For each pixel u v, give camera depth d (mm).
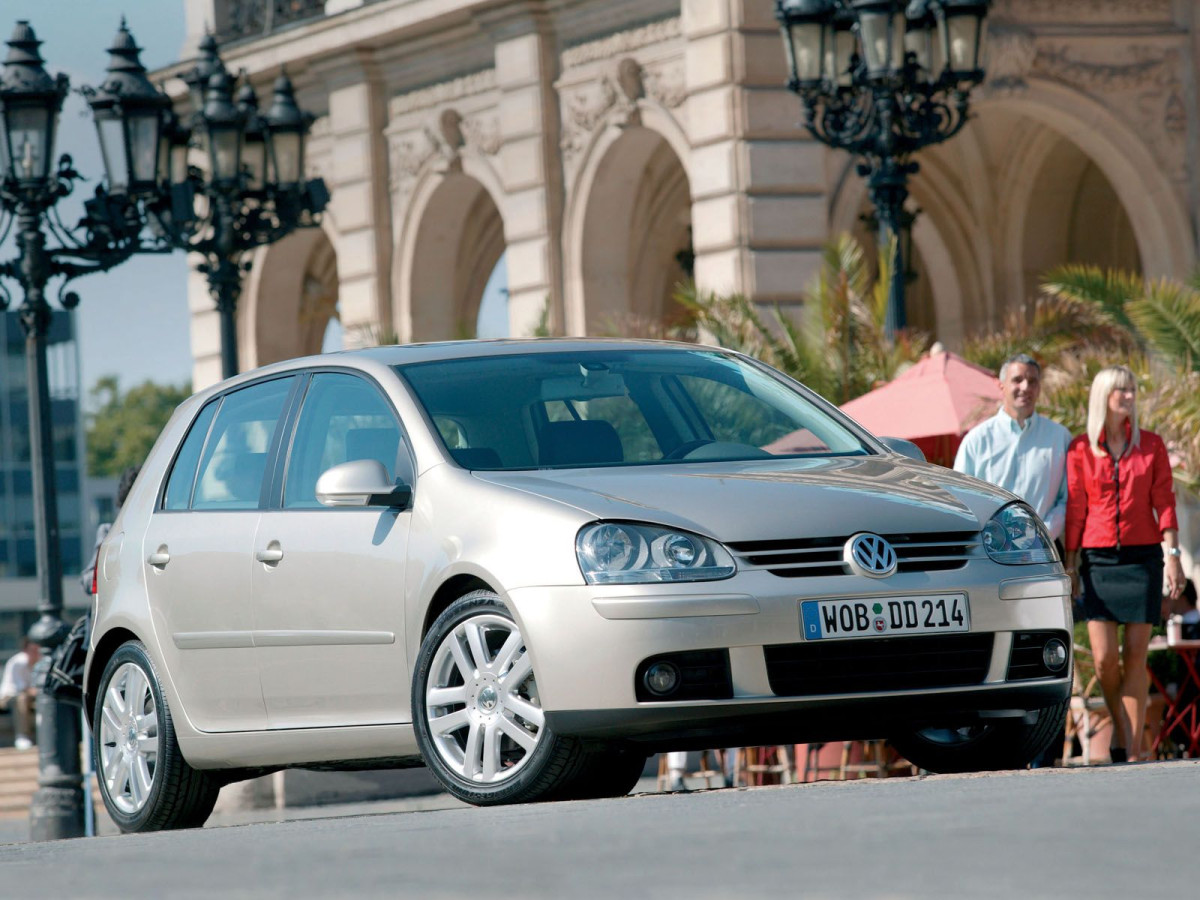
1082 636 43562
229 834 18703
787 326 64062
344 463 23641
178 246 57688
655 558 20984
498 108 95000
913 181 101062
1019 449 35438
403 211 101312
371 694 23656
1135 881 10125
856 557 21328
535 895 10414
